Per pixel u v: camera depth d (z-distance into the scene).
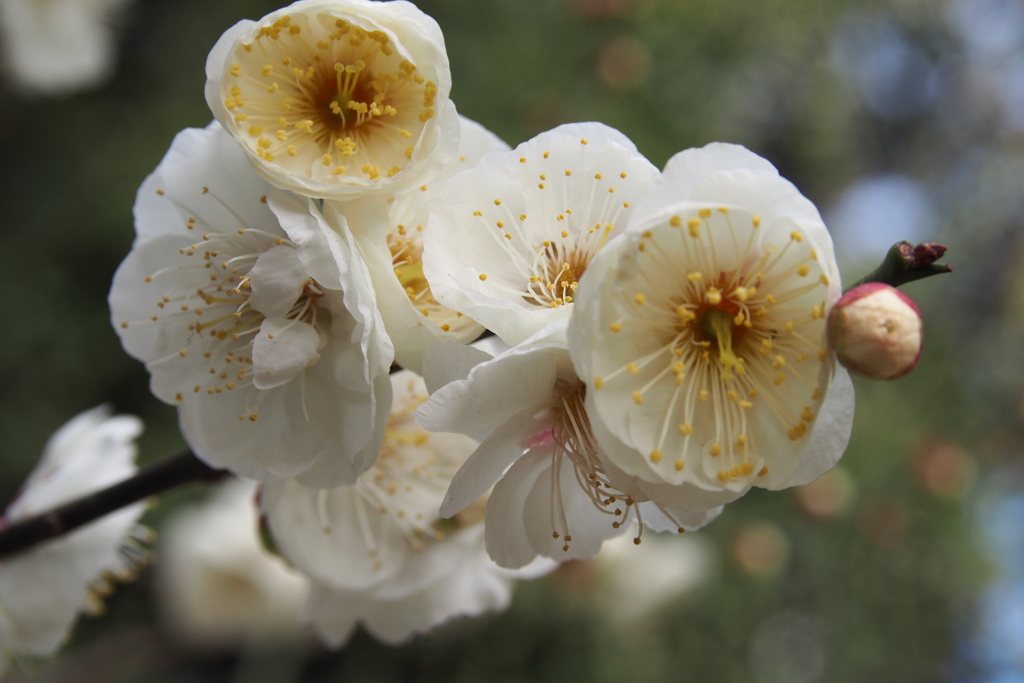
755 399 0.16
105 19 0.45
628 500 0.16
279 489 0.18
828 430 0.16
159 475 0.19
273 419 0.17
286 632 0.38
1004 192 0.72
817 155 0.58
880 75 0.73
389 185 0.16
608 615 0.40
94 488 0.20
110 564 0.20
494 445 0.16
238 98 0.17
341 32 0.17
